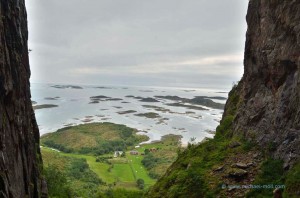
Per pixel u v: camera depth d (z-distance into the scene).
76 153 154.12
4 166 24.72
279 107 30.03
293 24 29.61
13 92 29.72
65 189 67.25
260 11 36.91
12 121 28.92
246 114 36.41
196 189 30.36
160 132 189.00
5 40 29.12
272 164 27.39
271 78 32.88
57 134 185.62
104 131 191.00
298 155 25.38
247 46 40.16
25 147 35.25
